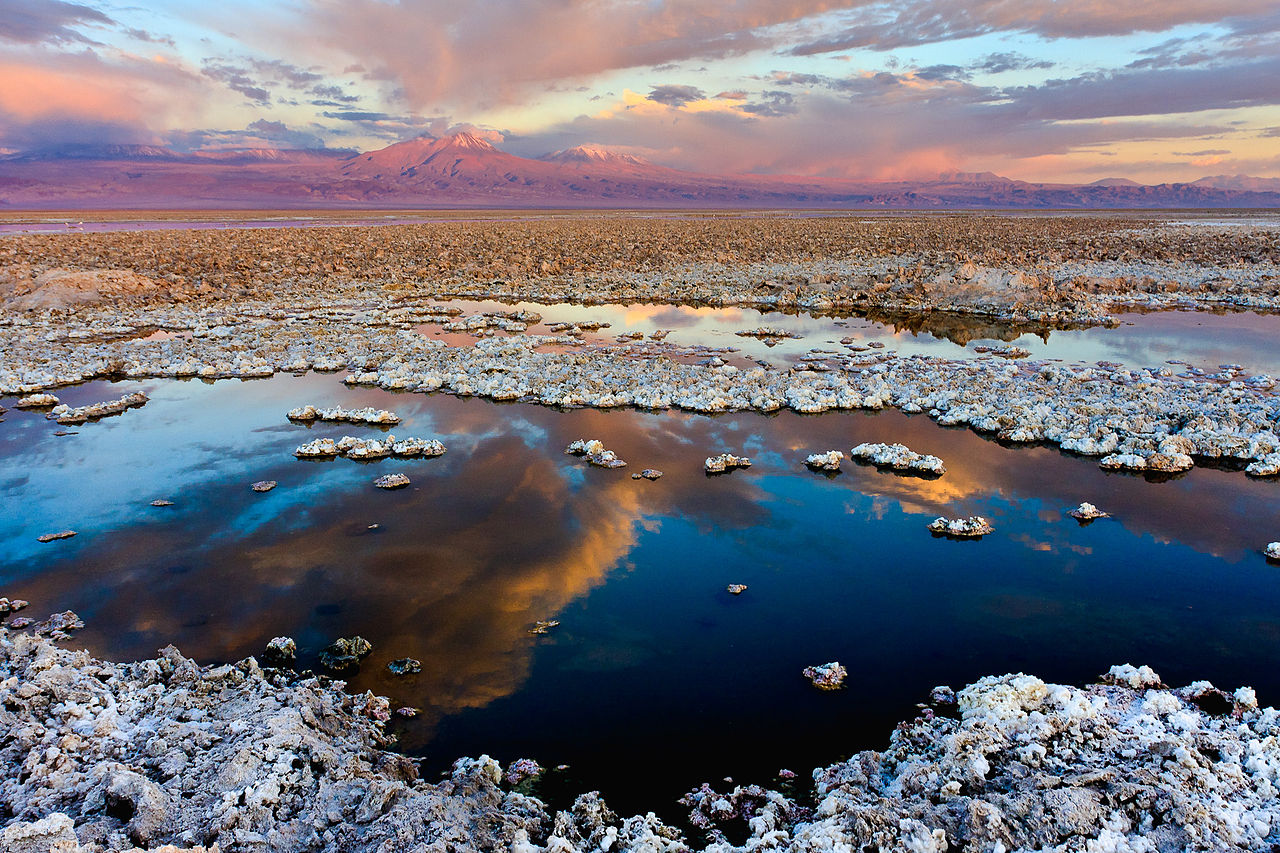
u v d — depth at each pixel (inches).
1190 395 672.4
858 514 471.8
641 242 2306.8
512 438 601.0
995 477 529.3
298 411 652.7
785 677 323.3
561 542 433.1
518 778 267.1
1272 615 366.6
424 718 298.0
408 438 593.0
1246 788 237.8
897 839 220.8
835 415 662.5
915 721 291.1
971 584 395.2
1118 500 492.1
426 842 215.8
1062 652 338.6
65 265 1584.6
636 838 232.5
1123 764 248.7
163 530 450.9
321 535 442.0
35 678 285.3
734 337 988.6
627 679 321.7
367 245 2188.7
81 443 597.9
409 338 941.8
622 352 890.1
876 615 367.9
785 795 261.1
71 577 399.9
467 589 385.4
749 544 433.4
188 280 1445.6
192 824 219.9
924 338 986.7
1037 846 217.6
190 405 699.4
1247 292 1245.7
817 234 2628.0
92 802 227.6
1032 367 818.8
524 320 1107.3
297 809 232.1
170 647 329.4
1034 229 2945.4
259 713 276.1
